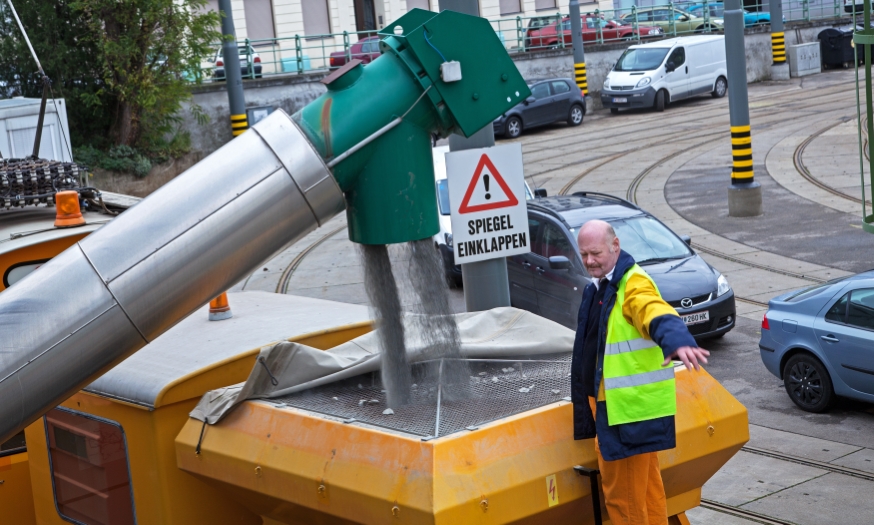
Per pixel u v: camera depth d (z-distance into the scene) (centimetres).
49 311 371
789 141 2730
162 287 382
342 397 446
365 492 367
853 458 861
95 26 2545
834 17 4791
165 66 2698
